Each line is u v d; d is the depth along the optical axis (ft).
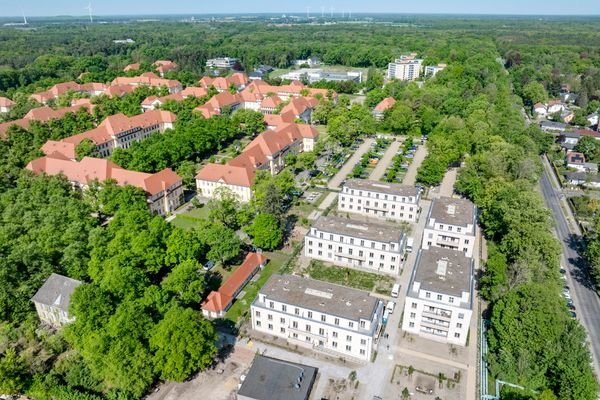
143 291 393.29
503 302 374.02
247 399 309.22
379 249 470.80
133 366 312.50
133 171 608.19
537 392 328.29
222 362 357.41
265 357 341.82
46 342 365.40
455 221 500.74
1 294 388.57
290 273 476.13
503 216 505.66
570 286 463.42
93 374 327.88
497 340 365.81
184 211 618.03
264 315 382.42
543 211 496.23
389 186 605.73
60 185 579.89
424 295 375.25
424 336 386.52
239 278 445.78
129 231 465.47
